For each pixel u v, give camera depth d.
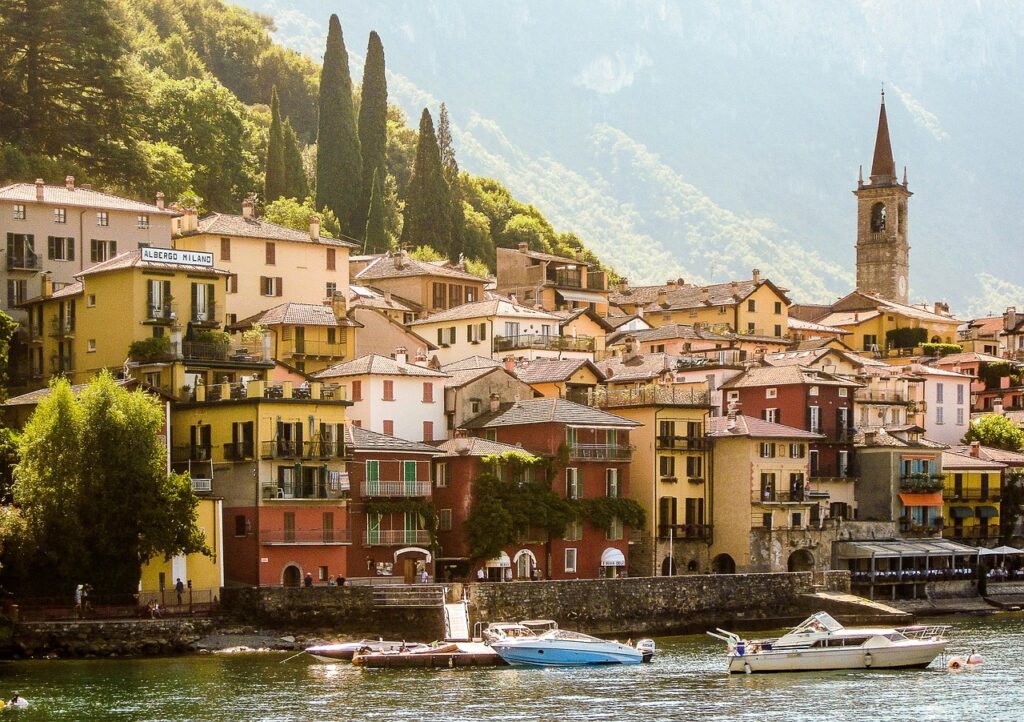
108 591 163.62
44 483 162.50
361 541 184.88
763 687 145.50
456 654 158.38
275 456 177.88
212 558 174.50
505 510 192.38
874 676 153.75
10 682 143.38
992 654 170.38
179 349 191.62
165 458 181.38
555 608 180.38
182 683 143.88
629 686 145.62
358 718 127.94
